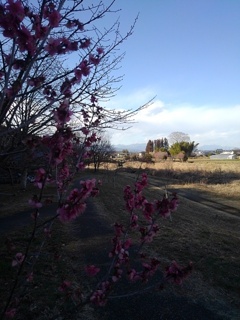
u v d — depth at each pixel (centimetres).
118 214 1438
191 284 660
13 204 1666
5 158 406
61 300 561
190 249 906
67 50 244
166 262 780
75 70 257
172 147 8381
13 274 654
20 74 267
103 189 2234
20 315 505
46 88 287
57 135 228
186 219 1375
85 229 1115
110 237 1019
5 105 256
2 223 1222
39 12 294
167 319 521
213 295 621
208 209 1814
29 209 1492
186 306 567
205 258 833
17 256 283
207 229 1197
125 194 309
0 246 869
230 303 593
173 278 273
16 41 211
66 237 994
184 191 2647
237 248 955
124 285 631
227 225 1370
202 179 3312
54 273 693
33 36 212
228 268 768
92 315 520
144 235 304
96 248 897
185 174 3834
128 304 562
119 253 283
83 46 271
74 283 650
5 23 192
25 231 1049
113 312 535
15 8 186
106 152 3753
